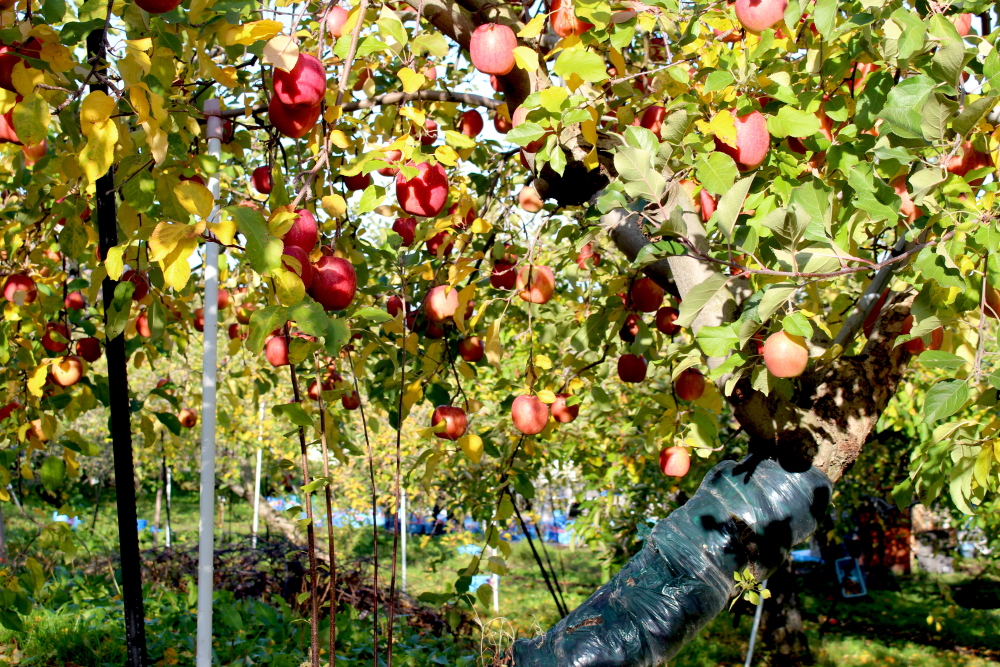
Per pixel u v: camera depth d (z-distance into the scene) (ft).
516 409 8.49
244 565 23.06
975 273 6.28
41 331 10.03
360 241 9.91
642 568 8.05
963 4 5.93
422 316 10.12
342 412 12.62
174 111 6.84
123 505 7.99
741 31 7.23
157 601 18.48
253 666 14.20
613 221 8.55
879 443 26.76
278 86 5.05
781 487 7.87
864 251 7.92
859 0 6.00
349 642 15.83
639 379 10.60
